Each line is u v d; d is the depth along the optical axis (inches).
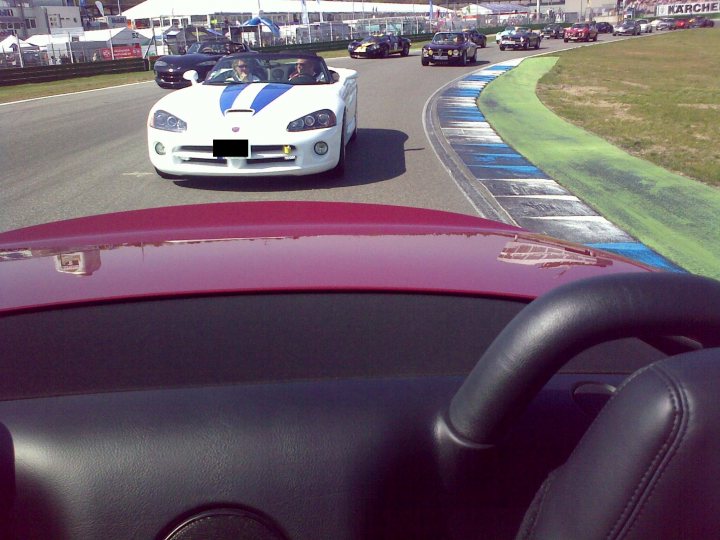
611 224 231.5
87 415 37.9
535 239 63.2
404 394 39.6
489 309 46.0
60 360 40.6
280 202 78.1
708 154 370.6
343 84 303.1
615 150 379.2
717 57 1301.7
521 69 989.2
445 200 254.1
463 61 1038.4
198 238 57.5
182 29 1716.3
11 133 427.5
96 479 36.6
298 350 41.7
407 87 726.5
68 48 1208.2
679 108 574.2
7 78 841.5
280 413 38.4
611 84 804.0
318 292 46.4
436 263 51.9
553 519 31.6
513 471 38.1
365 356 41.7
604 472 28.9
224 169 248.5
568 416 39.3
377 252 53.8
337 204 76.9
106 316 43.8
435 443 38.3
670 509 27.2
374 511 37.8
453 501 38.4
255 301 45.4
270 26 1643.7
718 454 26.6
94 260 51.8
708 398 26.7
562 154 365.1
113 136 416.2
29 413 37.9
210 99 264.8
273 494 37.1
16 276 48.8
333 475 37.5
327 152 258.8
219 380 39.8
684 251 205.6
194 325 43.2
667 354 44.1
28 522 36.7
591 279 32.9
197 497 36.7
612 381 42.1
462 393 37.1
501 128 454.9
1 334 42.3
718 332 31.5
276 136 246.4
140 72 1081.4
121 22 2402.8
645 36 2292.1
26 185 275.3
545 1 4549.7
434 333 43.4
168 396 38.8
